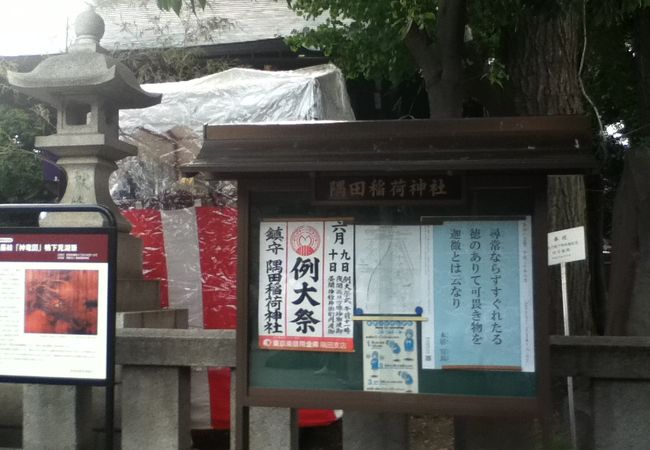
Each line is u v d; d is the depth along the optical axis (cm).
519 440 473
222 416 661
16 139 968
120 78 608
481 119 407
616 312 656
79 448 533
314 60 1110
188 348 504
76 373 483
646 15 857
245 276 435
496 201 419
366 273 430
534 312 408
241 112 764
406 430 482
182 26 1135
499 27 838
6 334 490
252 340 438
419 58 761
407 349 424
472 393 416
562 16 681
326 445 715
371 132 415
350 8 897
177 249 754
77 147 631
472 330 419
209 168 414
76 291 485
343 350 429
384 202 424
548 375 404
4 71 936
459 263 421
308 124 424
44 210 491
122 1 1228
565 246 622
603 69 1156
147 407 514
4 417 581
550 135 398
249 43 1079
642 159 671
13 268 491
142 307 656
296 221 437
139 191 780
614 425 460
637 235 650
